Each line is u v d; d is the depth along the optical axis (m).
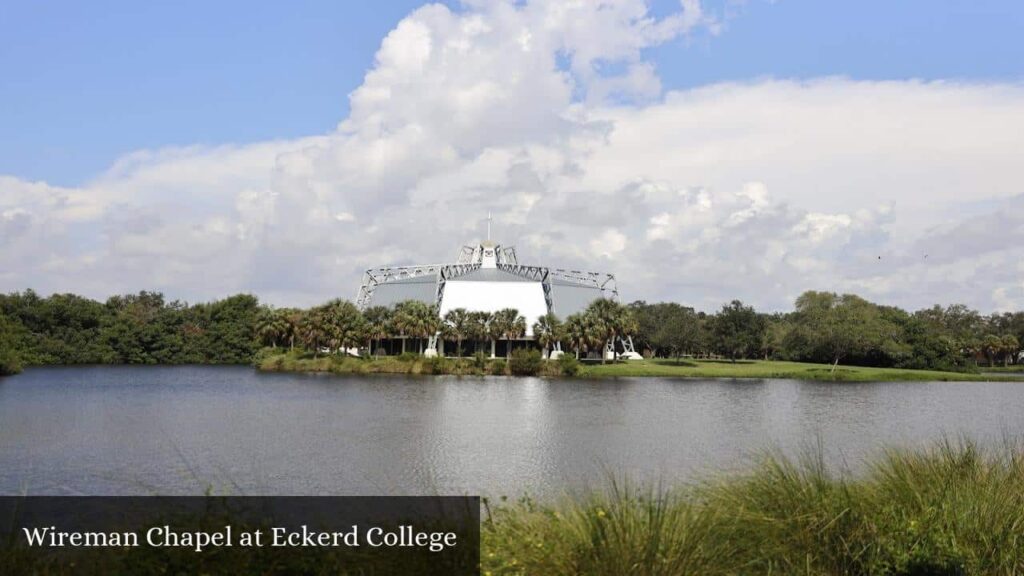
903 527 13.07
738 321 176.25
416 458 47.00
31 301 180.75
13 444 53.06
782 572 12.41
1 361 132.12
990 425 70.44
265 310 165.62
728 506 13.45
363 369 139.75
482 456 48.06
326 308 148.12
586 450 51.06
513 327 144.75
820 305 179.88
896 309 185.62
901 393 113.06
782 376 144.00
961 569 12.25
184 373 143.38
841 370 155.88
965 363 173.38
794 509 13.48
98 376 134.12
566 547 11.05
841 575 12.56
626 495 12.57
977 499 14.37
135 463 44.69
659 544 10.89
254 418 69.19
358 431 60.25
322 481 39.12
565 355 141.38
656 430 63.28
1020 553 13.26
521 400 89.69
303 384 113.12
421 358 141.62
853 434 62.12
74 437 56.41
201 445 52.41
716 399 97.19
